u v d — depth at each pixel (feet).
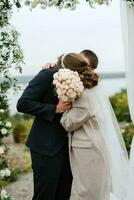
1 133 17.43
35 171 16.97
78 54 17.48
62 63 17.24
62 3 16.05
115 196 18.11
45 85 16.89
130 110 17.80
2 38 17.25
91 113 16.93
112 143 17.87
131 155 18.15
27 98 16.71
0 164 17.58
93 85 17.12
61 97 16.40
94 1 16.03
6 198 17.60
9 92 17.83
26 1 16.25
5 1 16.81
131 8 16.65
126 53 17.49
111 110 18.17
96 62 18.93
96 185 16.87
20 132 49.37
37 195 17.04
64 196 17.38
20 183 29.78
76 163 16.89
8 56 17.44
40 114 16.69
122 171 18.28
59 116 16.97
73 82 16.34
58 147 16.87
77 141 16.88
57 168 16.83
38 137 16.93
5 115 17.95
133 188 18.01
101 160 16.89
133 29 17.08
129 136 36.11
